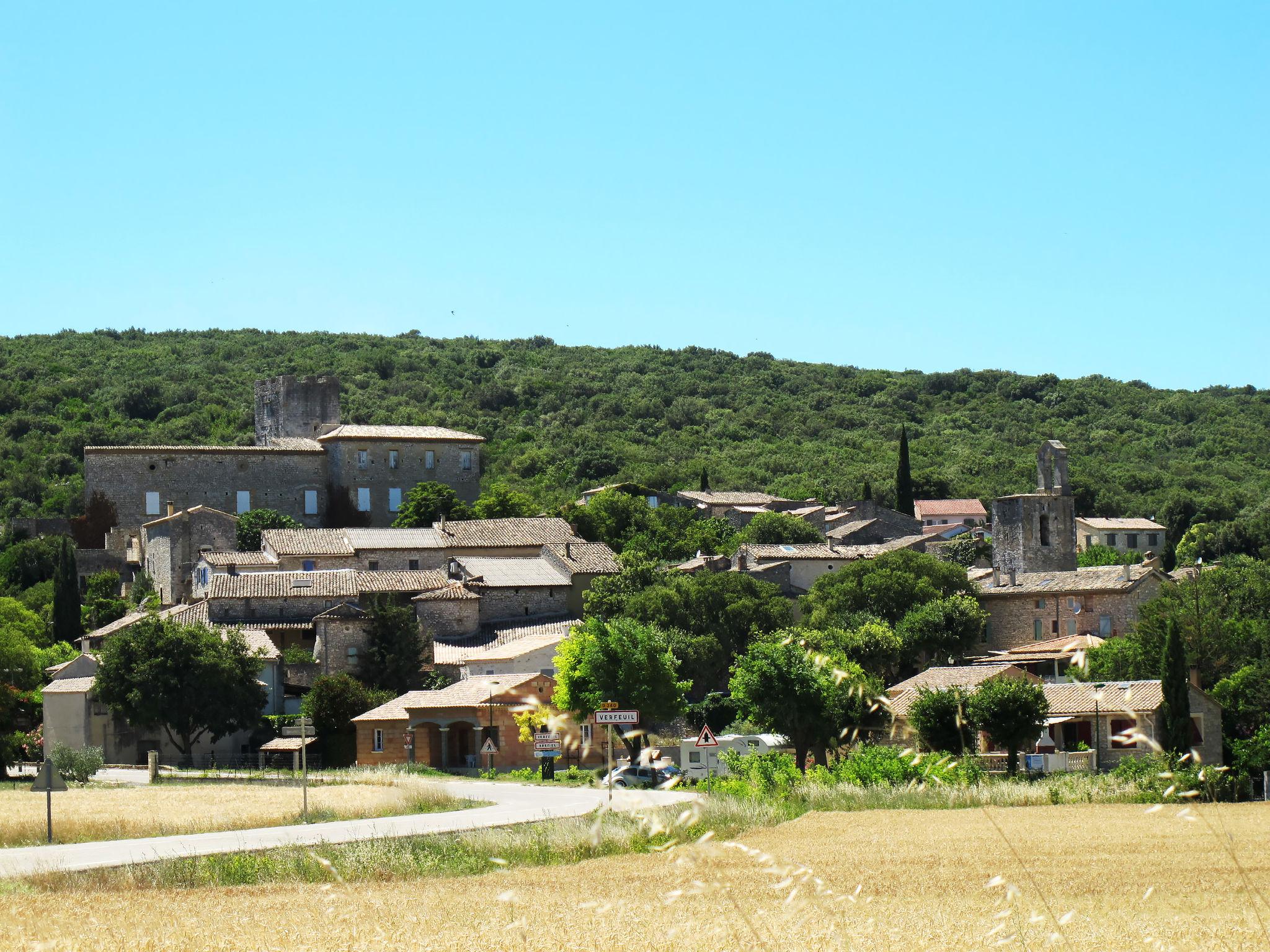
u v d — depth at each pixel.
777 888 13.39
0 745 84.06
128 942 24.67
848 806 54.91
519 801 58.59
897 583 105.31
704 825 42.72
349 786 70.56
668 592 102.56
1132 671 85.44
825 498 188.75
